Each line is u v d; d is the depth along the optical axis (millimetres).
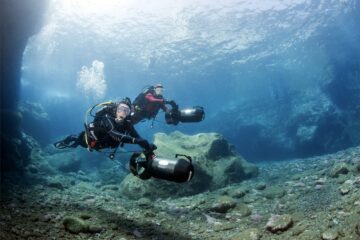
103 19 24922
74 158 12883
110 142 4703
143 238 5070
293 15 24297
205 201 7355
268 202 7039
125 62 32750
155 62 32250
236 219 6188
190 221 6172
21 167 9250
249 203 7191
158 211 6766
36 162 11203
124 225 5527
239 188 8250
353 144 18391
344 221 4586
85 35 26734
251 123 23656
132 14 24547
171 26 25547
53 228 4867
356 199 5266
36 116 17672
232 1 22938
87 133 4699
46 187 7914
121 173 12938
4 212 5094
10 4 8891
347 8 21984
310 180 7930
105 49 29453
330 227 4598
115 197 8062
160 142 10023
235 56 30875
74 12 23812
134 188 8430
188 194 8516
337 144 18469
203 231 5598
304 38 25219
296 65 27703
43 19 11328
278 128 21844
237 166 9992
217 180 9148
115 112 4738
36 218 5055
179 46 28578
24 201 5953
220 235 5328
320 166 9367
